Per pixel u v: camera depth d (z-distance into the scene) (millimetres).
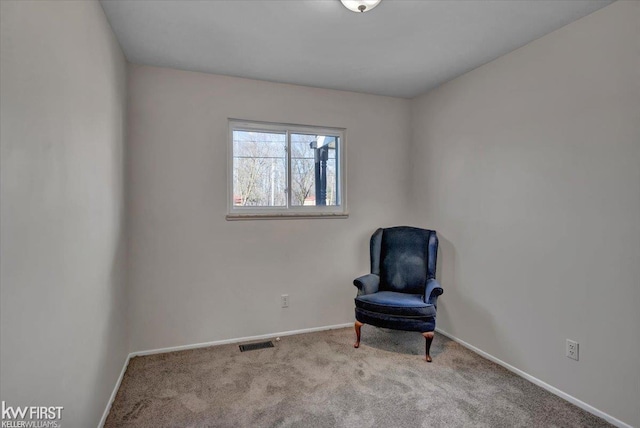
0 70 869
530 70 2322
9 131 913
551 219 2176
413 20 2033
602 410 1882
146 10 1906
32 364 1035
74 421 1381
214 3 1850
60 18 1251
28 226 1016
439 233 3221
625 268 1792
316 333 3184
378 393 2131
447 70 2826
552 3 1849
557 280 2135
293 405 2004
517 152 2420
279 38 2260
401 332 3189
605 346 1876
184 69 2781
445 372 2410
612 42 1846
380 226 3529
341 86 3221
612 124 1848
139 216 2688
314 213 3242
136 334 2686
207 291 2885
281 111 3117
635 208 1753
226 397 2088
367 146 3465
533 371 2279
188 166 2818
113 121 2111
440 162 3203
